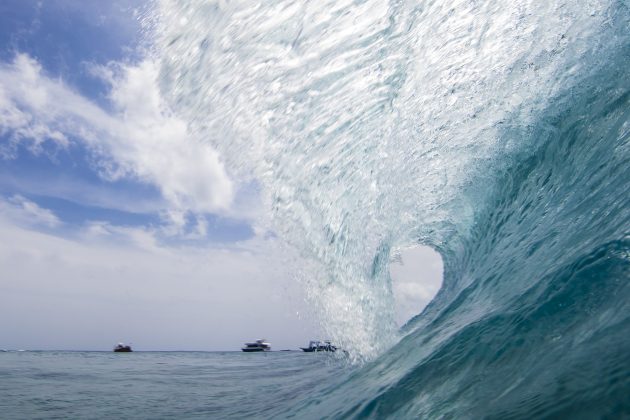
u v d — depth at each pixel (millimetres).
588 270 2352
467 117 5520
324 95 5973
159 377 14211
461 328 3342
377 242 5777
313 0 5945
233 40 6473
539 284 2738
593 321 1962
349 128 5871
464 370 2619
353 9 5719
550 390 1678
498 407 1858
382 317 5598
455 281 6195
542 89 4832
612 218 2678
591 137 4059
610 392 1426
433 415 2297
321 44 5938
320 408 3994
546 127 4809
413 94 5578
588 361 1680
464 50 5285
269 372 14156
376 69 5672
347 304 5891
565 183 4125
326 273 6102
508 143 5305
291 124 6191
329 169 6043
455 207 6230
